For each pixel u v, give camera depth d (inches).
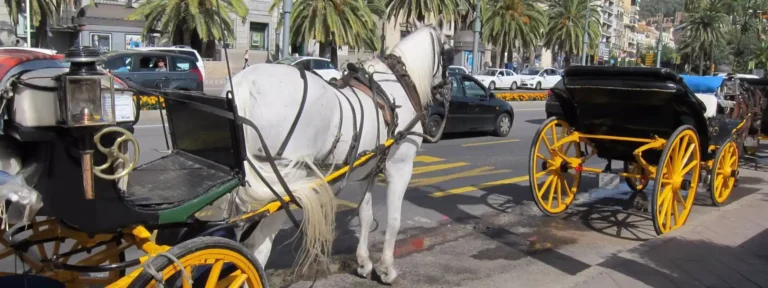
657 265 216.1
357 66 193.2
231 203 153.9
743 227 269.4
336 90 174.2
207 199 135.2
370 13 1263.5
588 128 292.2
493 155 485.1
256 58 1545.3
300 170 157.8
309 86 161.2
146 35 1145.4
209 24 1031.0
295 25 1206.9
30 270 154.6
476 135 609.3
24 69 123.7
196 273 137.3
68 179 119.8
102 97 114.2
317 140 162.9
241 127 140.6
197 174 145.7
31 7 1038.4
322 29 1190.3
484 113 578.2
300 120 156.8
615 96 264.8
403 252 239.8
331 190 162.6
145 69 702.5
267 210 146.8
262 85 153.9
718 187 327.0
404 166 202.7
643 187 339.6
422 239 257.9
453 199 330.0
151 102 625.9
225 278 136.1
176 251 120.9
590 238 270.4
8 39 159.3
